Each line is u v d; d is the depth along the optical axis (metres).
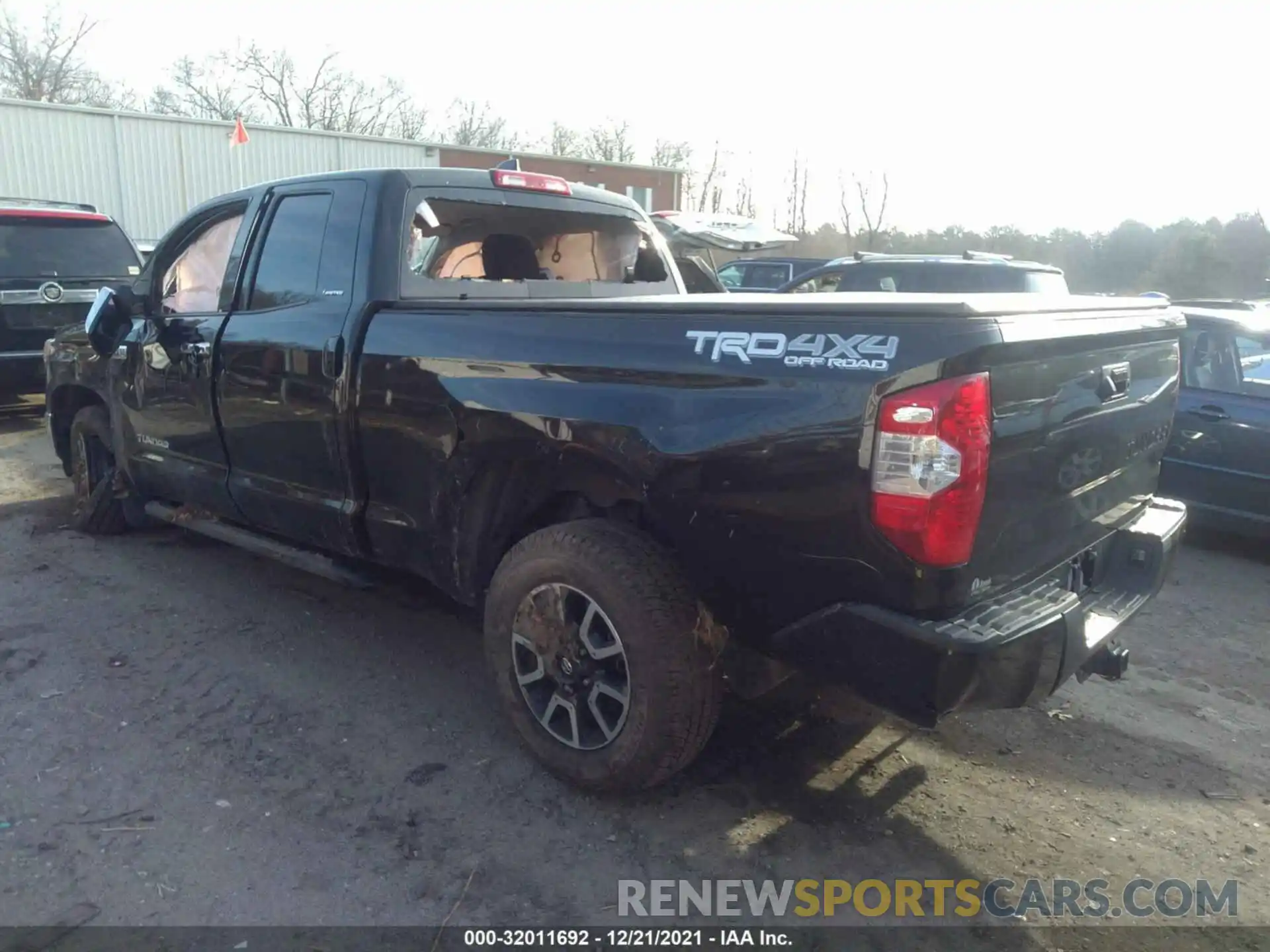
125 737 3.59
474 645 4.50
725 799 3.29
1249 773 3.58
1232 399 6.08
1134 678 4.39
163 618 4.68
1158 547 3.30
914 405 2.45
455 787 3.31
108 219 9.56
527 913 2.72
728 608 2.93
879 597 2.61
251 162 23.28
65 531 5.97
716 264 21.02
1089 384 2.93
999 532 2.65
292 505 4.12
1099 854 3.06
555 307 3.20
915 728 3.81
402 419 3.55
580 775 3.21
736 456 2.72
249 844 2.97
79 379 5.61
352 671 4.18
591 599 3.07
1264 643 4.84
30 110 20.31
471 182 4.09
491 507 3.50
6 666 4.13
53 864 2.85
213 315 4.43
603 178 30.97
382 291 3.74
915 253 30.36
